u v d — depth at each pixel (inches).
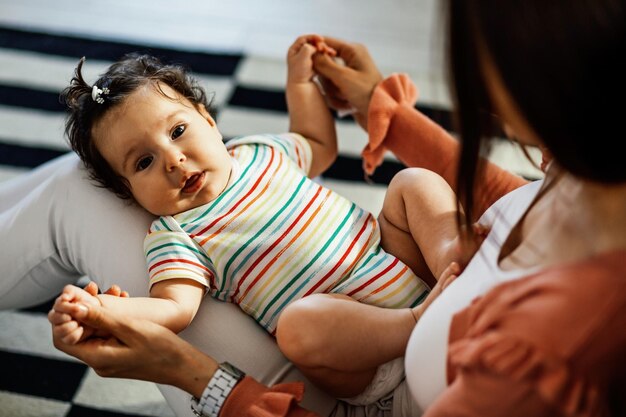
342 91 51.8
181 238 41.2
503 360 23.7
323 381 36.7
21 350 53.8
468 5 23.6
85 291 35.0
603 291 23.0
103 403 50.8
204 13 86.9
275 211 42.3
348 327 35.6
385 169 69.1
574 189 26.5
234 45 82.3
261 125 72.2
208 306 41.5
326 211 42.9
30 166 67.0
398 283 40.8
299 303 36.3
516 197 32.4
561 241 26.0
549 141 23.5
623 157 22.9
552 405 23.2
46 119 72.1
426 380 29.9
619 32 21.5
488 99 25.6
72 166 45.1
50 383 51.7
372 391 36.8
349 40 84.0
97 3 87.4
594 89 22.0
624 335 22.8
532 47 22.3
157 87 43.8
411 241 43.1
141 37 82.6
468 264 32.5
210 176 42.6
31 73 76.9
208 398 34.7
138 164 42.6
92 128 43.4
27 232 44.2
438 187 41.8
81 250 43.5
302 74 51.0
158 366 34.9
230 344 40.4
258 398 34.2
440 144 47.9
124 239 42.6
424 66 80.7
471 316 27.1
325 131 51.4
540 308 23.8
